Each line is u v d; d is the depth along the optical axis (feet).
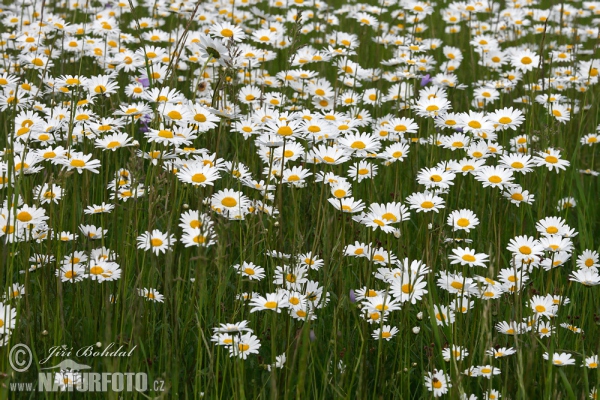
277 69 32.48
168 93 17.57
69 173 14.55
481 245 18.12
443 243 17.03
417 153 21.18
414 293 14.11
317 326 14.85
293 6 38.83
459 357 13.57
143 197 16.71
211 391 12.67
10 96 20.75
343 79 26.35
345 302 15.17
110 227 17.97
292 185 16.89
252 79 27.58
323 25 37.40
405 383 13.89
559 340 14.93
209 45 18.04
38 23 26.89
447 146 20.08
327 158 16.94
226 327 12.82
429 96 21.79
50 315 14.40
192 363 14.03
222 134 20.20
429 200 16.31
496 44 31.86
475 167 18.01
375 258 16.26
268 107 22.61
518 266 16.42
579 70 29.68
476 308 14.96
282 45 32.91
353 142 17.94
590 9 41.81
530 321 14.52
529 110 26.27
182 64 26.08
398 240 16.53
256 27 38.17
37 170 15.67
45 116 20.99
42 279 13.98
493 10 40.32
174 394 12.58
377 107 25.63
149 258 15.75
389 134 22.31
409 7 33.06
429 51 35.04
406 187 21.62
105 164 21.02
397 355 14.93
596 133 25.81
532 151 21.02
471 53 31.63
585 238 19.02
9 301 13.09
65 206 17.42
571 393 12.43
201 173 15.12
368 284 14.70
